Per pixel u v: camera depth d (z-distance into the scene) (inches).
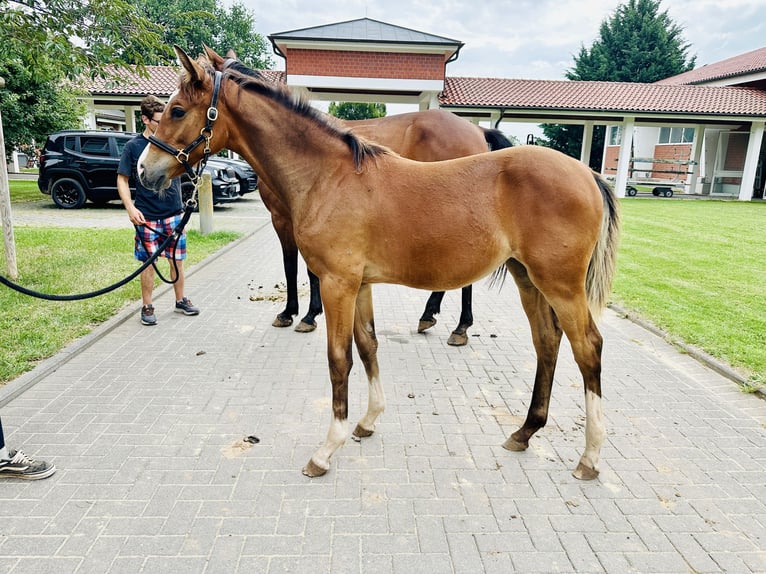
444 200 99.2
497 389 152.2
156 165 106.1
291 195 107.0
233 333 195.5
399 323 215.0
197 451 115.0
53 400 137.3
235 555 84.3
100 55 234.8
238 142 109.1
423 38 741.3
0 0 206.4
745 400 146.6
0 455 101.3
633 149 1195.9
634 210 651.5
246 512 95.0
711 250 378.9
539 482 106.4
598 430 104.6
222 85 105.1
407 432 126.4
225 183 568.7
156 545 86.2
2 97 493.0
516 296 264.5
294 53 724.0
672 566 84.0
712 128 974.4
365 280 108.9
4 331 178.7
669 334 198.1
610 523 94.2
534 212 97.0
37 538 87.2
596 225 100.1
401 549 86.6
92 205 554.9
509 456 116.2
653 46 1430.9
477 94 855.7
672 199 856.3
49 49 215.6
